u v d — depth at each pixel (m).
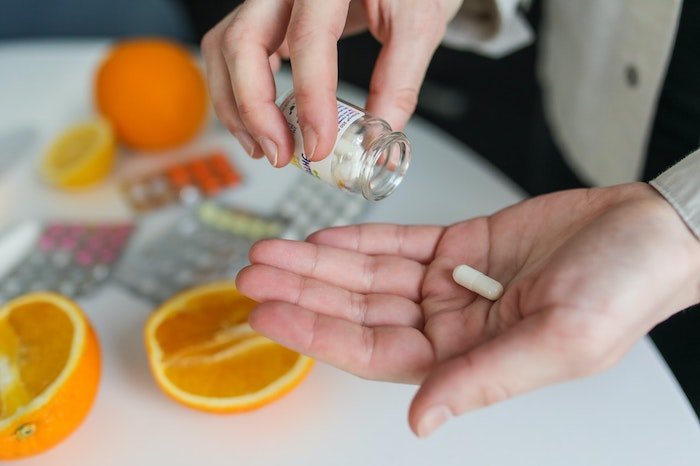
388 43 0.42
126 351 0.44
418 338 0.35
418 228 0.41
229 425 0.40
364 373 0.35
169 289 0.46
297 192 0.51
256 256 0.38
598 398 0.40
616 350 0.33
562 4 0.53
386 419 0.40
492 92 1.01
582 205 0.38
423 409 0.31
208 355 0.41
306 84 0.36
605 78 0.51
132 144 0.55
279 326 0.34
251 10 0.38
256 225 0.50
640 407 0.40
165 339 0.42
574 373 0.33
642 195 0.37
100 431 0.40
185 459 0.39
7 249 0.49
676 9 0.45
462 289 0.38
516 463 0.38
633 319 0.33
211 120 0.58
